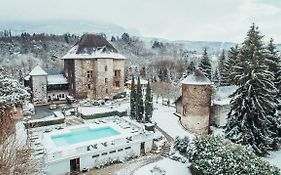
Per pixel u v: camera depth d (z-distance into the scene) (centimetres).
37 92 5600
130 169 2908
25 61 14525
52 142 3234
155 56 18612
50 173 2717
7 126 1310
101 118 4447
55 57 15875
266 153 3212
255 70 3181
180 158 2966
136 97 4312
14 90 3484
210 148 2508
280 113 3644
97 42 6222
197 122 4041
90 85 5972
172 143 3516
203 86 3981
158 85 7306
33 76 5516
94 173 2856
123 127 3953
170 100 6525
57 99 5972
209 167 2359
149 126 3769
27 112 4559
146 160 3169
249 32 3253
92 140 3328
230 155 2323
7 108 2533
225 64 6675
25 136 3253
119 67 6206
